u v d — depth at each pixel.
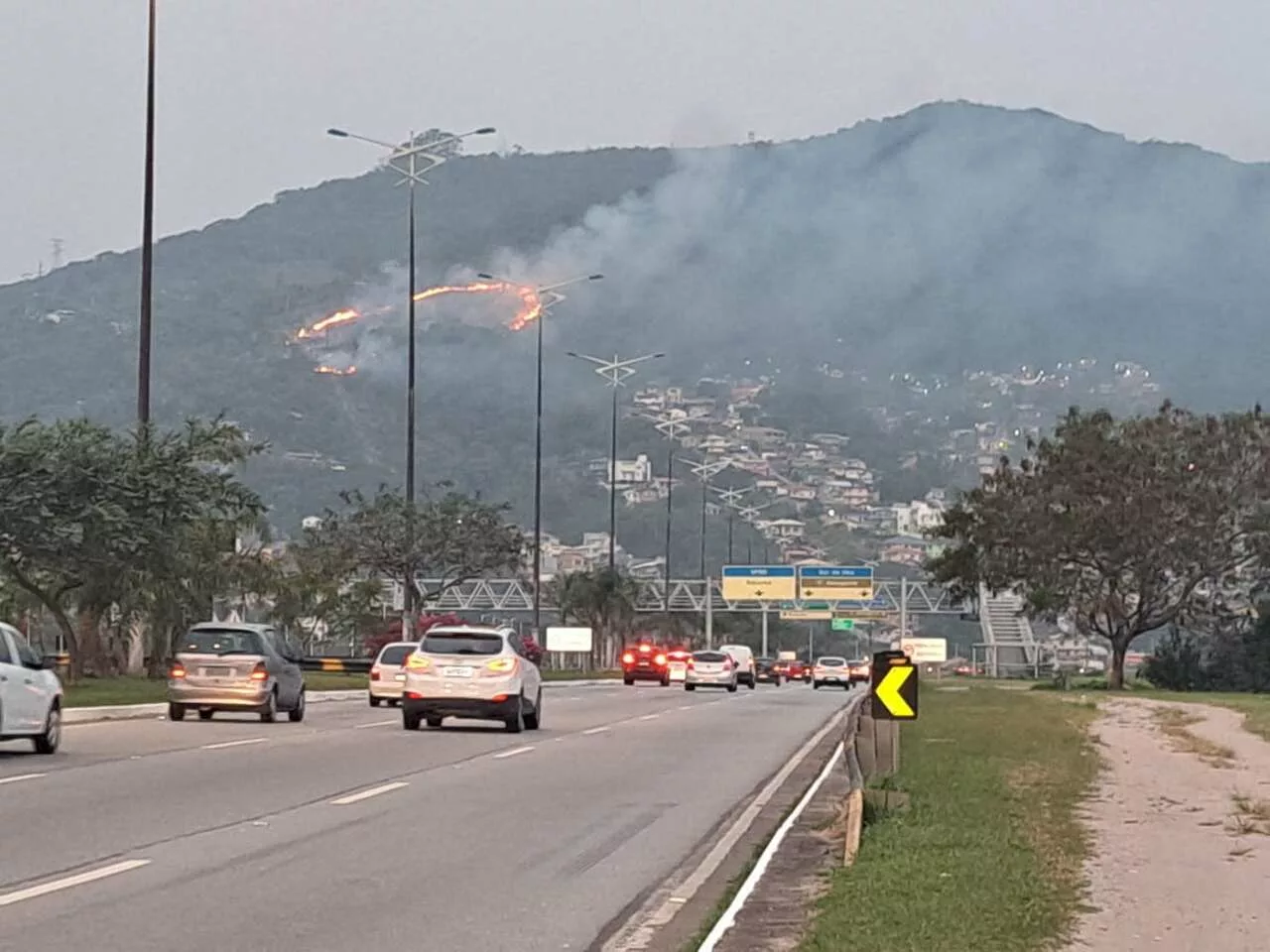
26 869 14.85
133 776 23.16
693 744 32.53
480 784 23.08
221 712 41.38
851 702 55.56
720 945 11.82
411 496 77.69
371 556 78.19
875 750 22.16
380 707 47.06
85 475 45.41
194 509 47.28
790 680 112.88
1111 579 83.31
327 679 65.25
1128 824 18.58
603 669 109.25
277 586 67.75
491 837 17.66
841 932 11.62
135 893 13.67
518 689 34.56
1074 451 83.06
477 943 11.95
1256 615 86.31
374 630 79.62
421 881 14.66
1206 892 13.84
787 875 15.27
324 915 12.88
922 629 185.62
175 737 31.42
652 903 13.80
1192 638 91.50
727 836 18.16
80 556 46.16
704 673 70.06
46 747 26.81
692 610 124.19
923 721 38.38
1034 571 83.88
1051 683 84.69
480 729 35.75
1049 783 23.03
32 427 46.81
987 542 85.50
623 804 21.11
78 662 51.47
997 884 13.59
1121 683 84.88
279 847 16.55
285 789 21.75
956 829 17.20
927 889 13.28
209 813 19.08
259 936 11.99
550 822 19.05
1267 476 81.56
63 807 19.44
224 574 62.72
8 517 44.56
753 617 160.25
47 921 12.40
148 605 55.62
